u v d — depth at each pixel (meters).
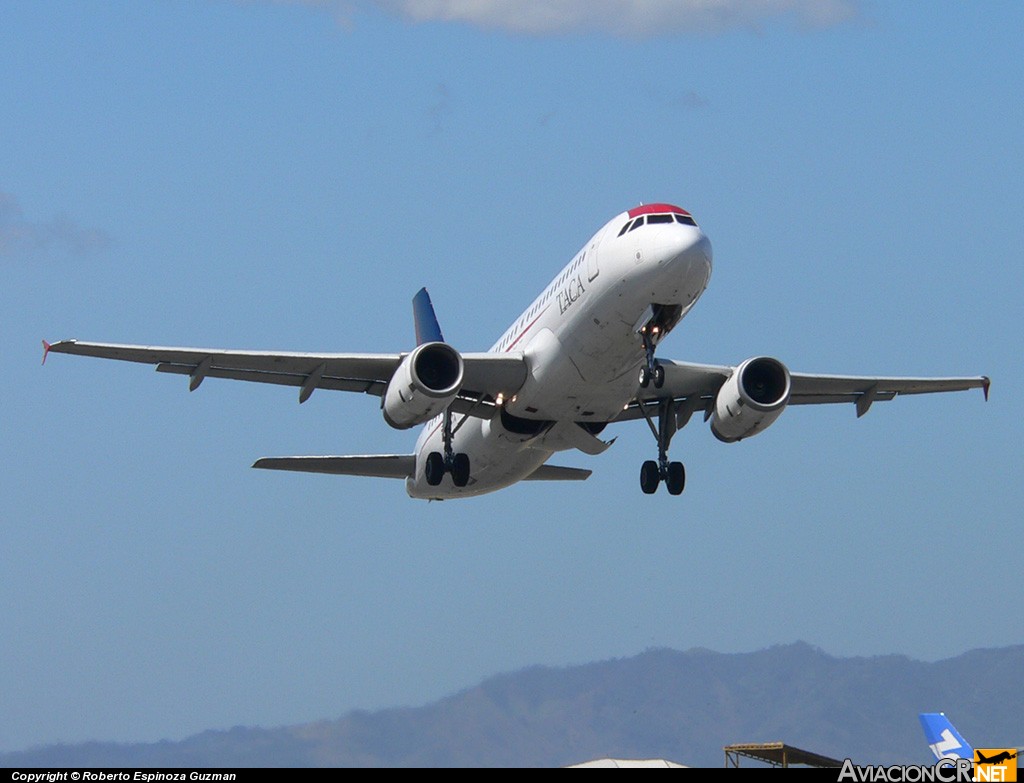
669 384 137.88
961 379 145.88
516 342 133.38
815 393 148.88
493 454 142.12
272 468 153.12
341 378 133.62
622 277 118.62
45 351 125.88
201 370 129.75
